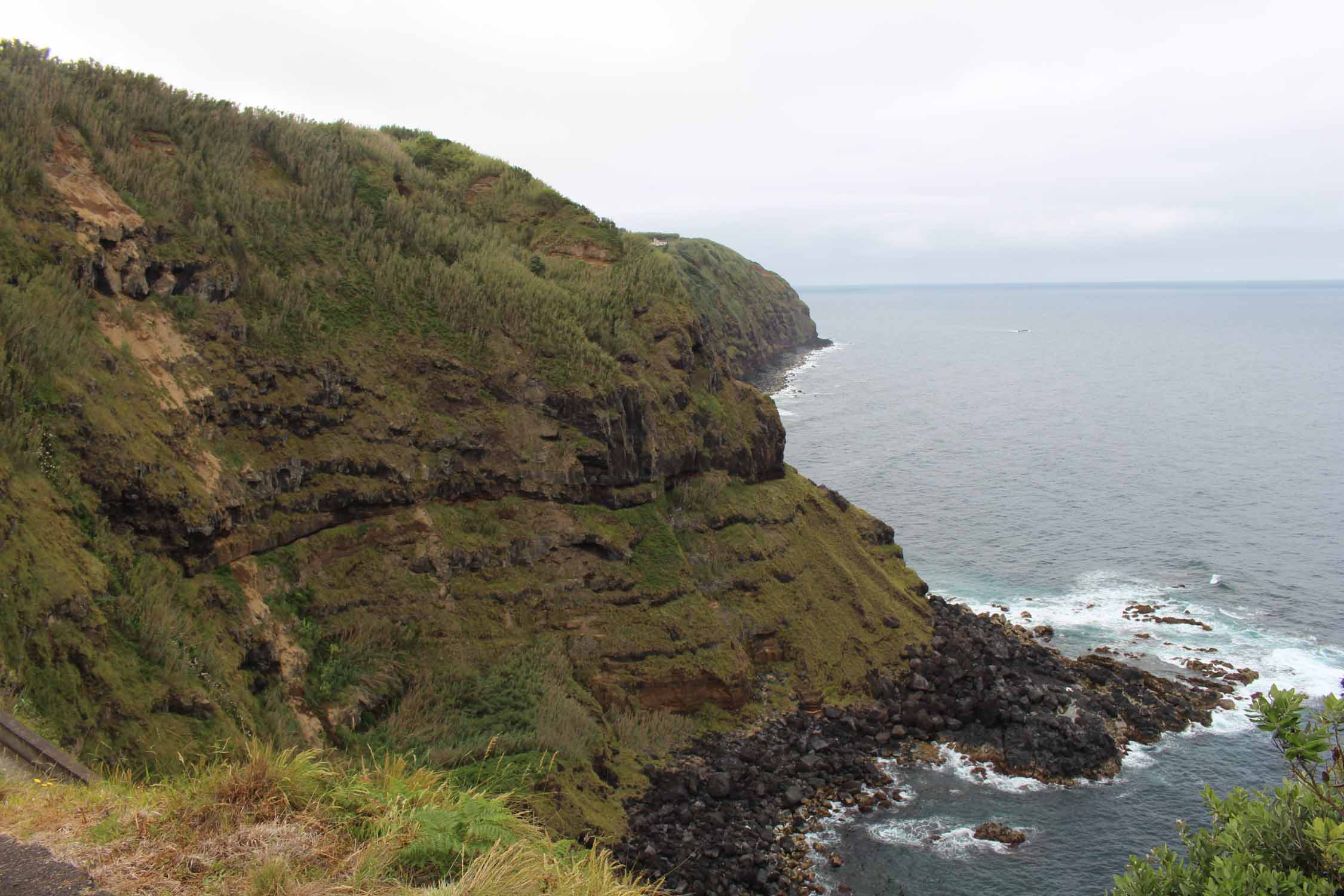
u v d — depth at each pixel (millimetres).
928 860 31453
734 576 43312
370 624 33750
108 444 27531
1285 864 9922
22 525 22859
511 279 44219
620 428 41844
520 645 36156
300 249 39094
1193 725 41250
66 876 9547
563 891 10859
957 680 42562
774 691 40219
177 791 11672
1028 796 35406
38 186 31109
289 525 33438
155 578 27359
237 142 41062
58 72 36844
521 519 39000
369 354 37969
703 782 33750
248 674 28594
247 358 34312
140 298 32344
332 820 11414
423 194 48312
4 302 26828
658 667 37719
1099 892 30188
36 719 19516
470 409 39406
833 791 34969
